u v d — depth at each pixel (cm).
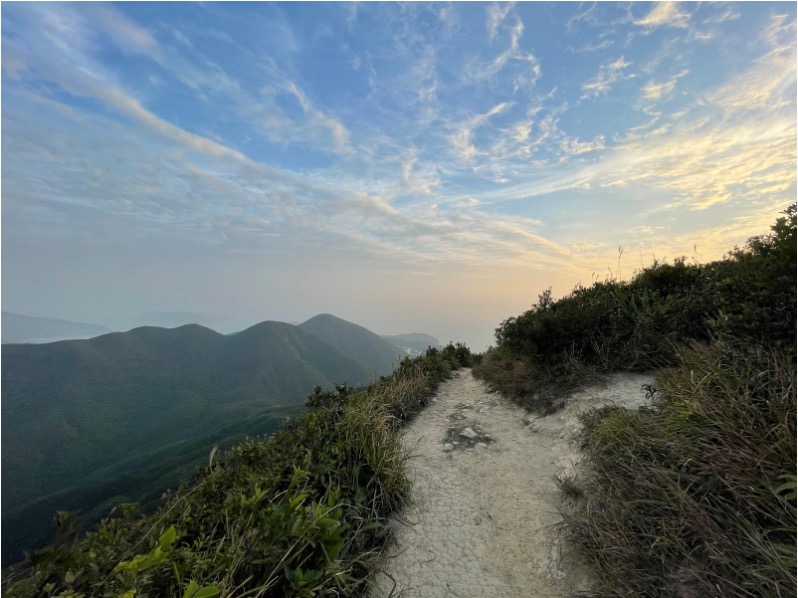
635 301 559
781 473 210
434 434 495
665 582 204
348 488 332
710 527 208
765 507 206
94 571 187
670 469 249
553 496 327
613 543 236
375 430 408
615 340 510
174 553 213
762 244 401
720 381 293
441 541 304
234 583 208
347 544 273
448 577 270
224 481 311
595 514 265
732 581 187
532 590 250
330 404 514
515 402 534
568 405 458
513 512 323
